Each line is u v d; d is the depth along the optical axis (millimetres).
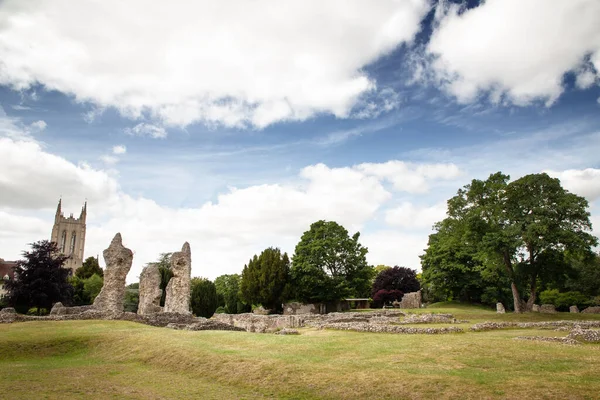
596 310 54062
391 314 49250
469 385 13711
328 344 22047
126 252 42406
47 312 68688
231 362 18547
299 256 70375
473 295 71625
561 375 14484
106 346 23766
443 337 23719
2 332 26047
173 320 34688
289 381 15875
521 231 43719
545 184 44250
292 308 68875
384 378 14992
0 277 104750
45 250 67625
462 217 50750
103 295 40531
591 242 42625
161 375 18266
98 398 14758
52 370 19078
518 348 18938
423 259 76625
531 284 47031
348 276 71938
